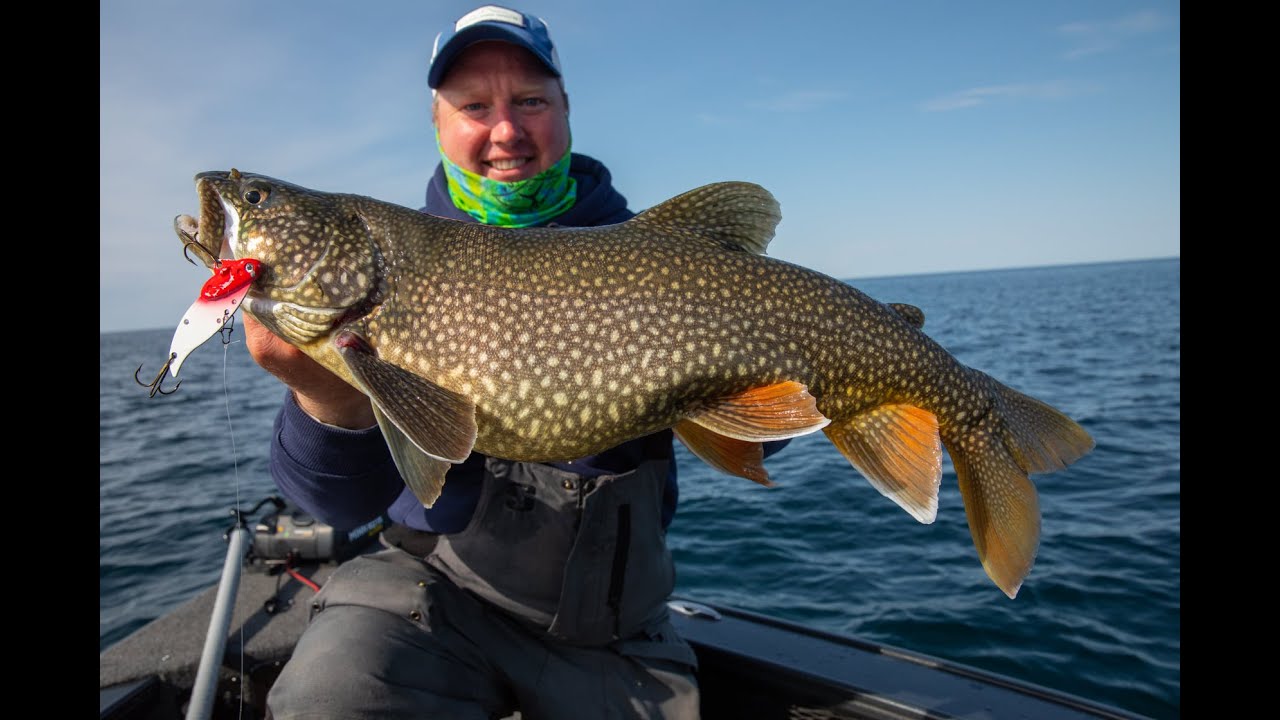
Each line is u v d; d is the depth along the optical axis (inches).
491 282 24.4
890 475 26.6
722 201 26.7
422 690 25.7
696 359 24.4
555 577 28.7
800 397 24.0
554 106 34.4
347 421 27.3
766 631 35.8
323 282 24.5
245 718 32.4
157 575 69.7
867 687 30.8
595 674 29.0
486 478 28.8
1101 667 45.5
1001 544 28.1
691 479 95.2
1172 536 64.1
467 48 32.7
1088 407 137.3
